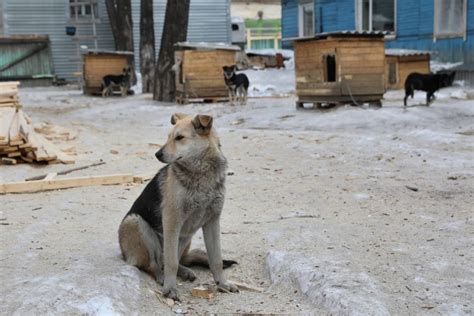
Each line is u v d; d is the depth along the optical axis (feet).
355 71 52.54
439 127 44.50
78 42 113.39
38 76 112.06
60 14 114.83
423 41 80.12
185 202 15.51
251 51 110.52
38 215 23.94
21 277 16.37
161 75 72.74
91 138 44.19
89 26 116.78
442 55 77.41
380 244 18.98
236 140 43.06
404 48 83.15
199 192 15.52
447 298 14.65
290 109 57.11
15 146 33.55
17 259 18.13
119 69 89.15
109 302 14.51
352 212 23.52
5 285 15.75
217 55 67.87
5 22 112.47
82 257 18.04
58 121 56.24
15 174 31.76
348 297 14.46
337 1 91.25
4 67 109.91
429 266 16.79
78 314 14.02
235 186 28.66
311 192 27.14
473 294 14.87
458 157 33.55
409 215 22.81
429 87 52.75
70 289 15.01
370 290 14.90
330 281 15.42
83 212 24.27
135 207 17.10
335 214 23.27
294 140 41.65
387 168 32.04
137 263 17.03
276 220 22.50
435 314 13.96
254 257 18.72
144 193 16.90
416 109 51.29
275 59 103.55
